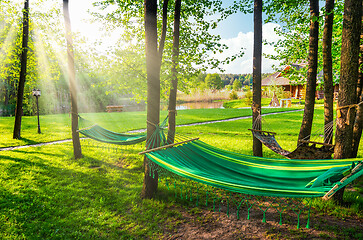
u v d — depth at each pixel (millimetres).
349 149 4648
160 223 4488
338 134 4723
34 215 4734
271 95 43000
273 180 4000
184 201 5309
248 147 10047
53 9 9461
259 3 6035
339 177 3307
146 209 5000
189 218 4633
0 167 7742
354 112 4547
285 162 4477
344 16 4422
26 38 12383
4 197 5484
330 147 4992
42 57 12820
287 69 10234
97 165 8258
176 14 7070
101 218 4645
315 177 3822
